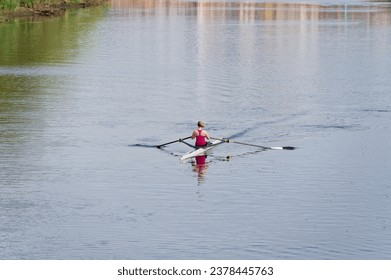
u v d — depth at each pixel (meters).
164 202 110.00
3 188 115.38
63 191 114.44
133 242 95.19
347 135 149.38
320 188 116.62
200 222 101.94
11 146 138.88
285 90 197.12
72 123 157.12
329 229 99.56
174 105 176.25
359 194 113.88
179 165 129.25
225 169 126.94
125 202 109.81
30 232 98.25
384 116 166.25
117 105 175.25
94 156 133.62
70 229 99.31
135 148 139.62
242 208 107.50
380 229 99.56
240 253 91.88
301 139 146.38
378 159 132.38
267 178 121.88
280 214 105.12
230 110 171.25
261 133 151.12
